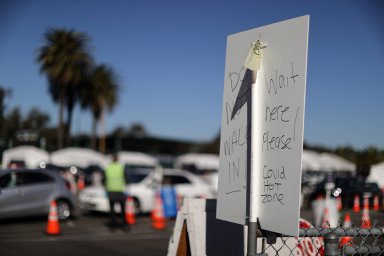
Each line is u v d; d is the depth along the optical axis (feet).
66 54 152.87
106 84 177.99
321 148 174.81
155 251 30.60
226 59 10.90
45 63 153.17
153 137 249.96
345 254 10.52
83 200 51.44
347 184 46.83
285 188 8.77
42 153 113.39
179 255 13.47
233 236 13.29
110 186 39.52
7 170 43.60
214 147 256.93
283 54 9.17
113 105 183.62
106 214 52.44
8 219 45.88
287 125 8.89
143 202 51.72
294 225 8.45
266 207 9.20
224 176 10.50
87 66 160.56
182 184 57.11
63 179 47.19
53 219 37.14
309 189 54.13
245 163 9.90
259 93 9.68
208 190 58.90
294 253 13.10
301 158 8.49
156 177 53.36
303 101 8.60
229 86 10.69
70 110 169.17
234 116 10.38
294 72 8.86
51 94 164.35
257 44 9.61
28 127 268.82
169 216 50.55
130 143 246.06
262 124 9.52
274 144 9.15
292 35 9.00
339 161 104.06
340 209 22.82
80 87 166.40
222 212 10.46
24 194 43.39
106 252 29.94
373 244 11.02
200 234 13.01
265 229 9.18
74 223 44.60
